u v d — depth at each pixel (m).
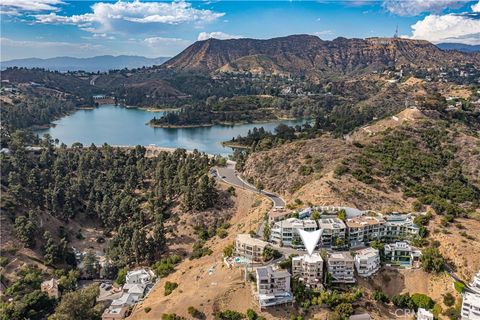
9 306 180.88
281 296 158.75
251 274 168.88
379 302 165.00
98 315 177.50
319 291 163.25
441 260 174.62
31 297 188.12
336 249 187.38
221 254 197.25
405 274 175.75
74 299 173.88
